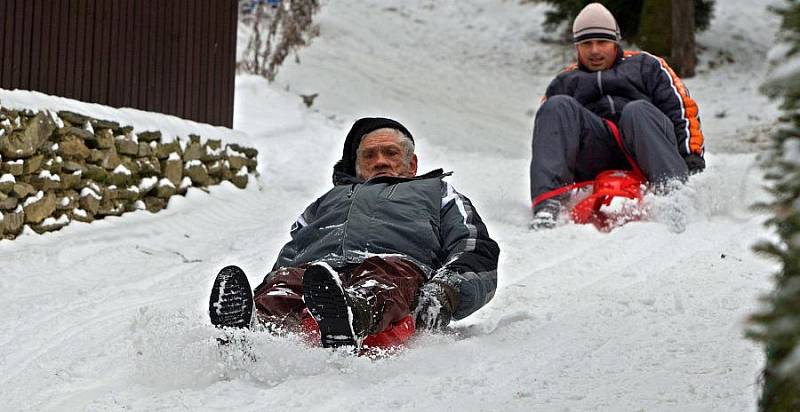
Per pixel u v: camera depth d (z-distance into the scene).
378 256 13.57
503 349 13.37
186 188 31.67
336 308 11.56
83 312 17.53
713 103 68.06
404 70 72.94
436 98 67.56
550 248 22.80
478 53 79.62
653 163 26.88
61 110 26.38
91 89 29.05
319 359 11.98
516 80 74.50
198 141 32.50
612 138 28.11
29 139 24.86
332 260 14.09
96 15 29.14
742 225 23.70
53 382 12.71
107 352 14.00
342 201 14.81
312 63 69.12
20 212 24.56
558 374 11.89
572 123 27.91
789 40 4.97
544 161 27.53
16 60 26.00
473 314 16.34
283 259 15.02
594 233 23.97
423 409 10.62
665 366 12.10
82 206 27.11
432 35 82.25
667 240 22.58
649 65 29.19
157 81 32.12
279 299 13.08
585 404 10.63
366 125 16.02
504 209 30.06
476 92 70.50
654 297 16.39
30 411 11.42
